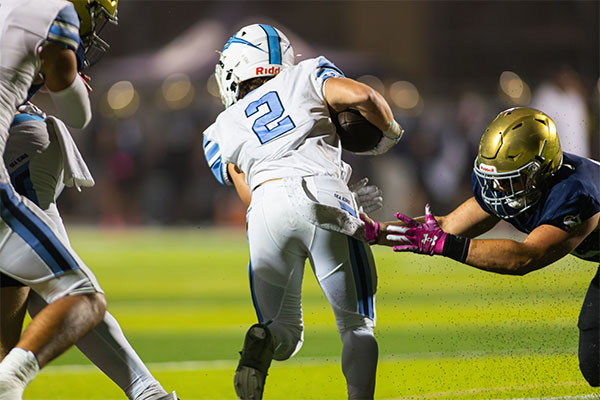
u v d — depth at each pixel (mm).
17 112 11594
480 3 81000
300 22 82438
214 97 67500
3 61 10117
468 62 81375
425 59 82312
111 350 11531
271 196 11523
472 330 21031
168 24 86000
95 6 12133
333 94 11641
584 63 73500
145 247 50938
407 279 34594
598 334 13258
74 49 10617
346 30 83375
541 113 12289
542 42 77438
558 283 30828
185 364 17312
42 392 14516
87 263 42406
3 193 9898
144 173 66062
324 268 11453
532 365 16125
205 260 43531
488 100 65188
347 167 12258
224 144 12086
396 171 57250
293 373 16125
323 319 24000
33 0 10406
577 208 11859
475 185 13430
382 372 15891
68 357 17859
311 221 11227
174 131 65625
